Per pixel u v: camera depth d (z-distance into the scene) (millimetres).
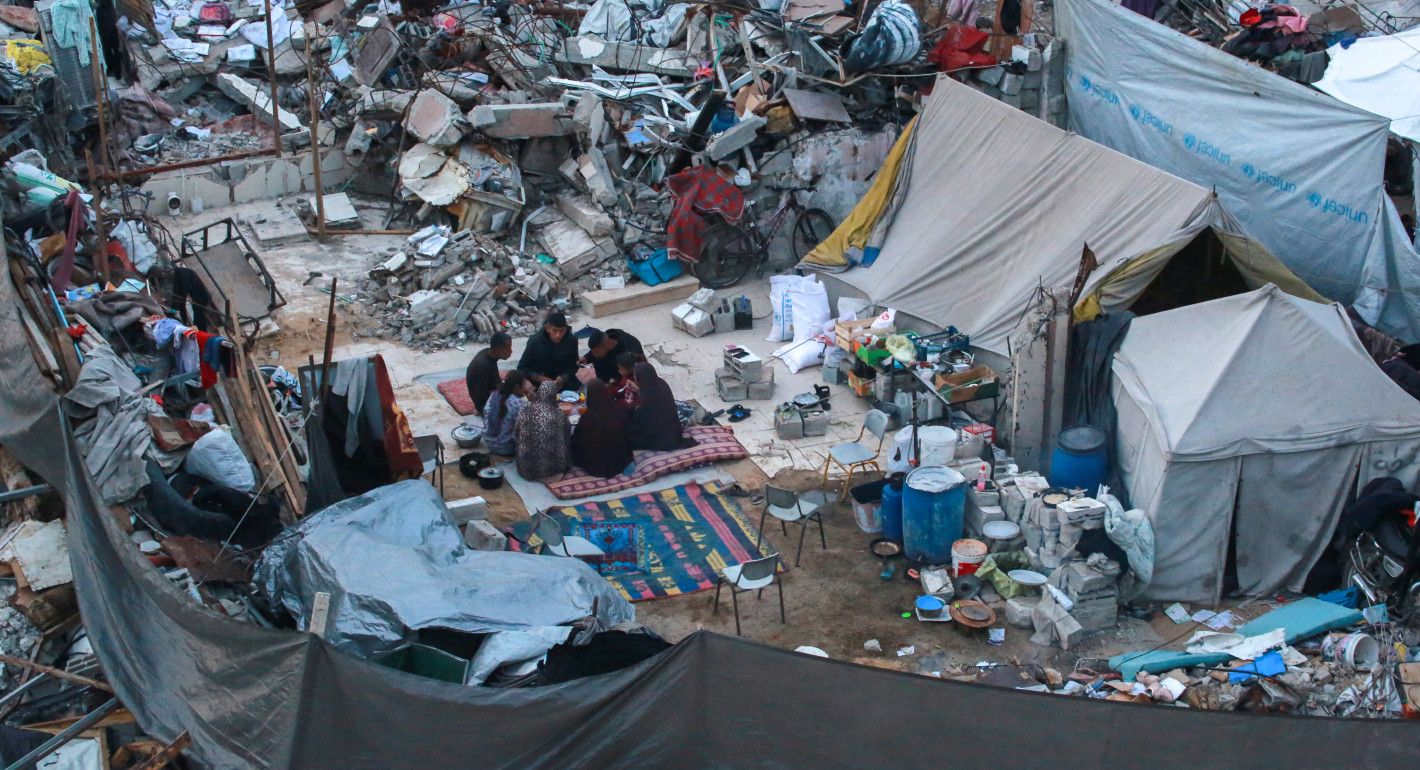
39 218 13484
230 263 15328
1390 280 14930
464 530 11289
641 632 8648
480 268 16453
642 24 20922
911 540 11055
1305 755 6469
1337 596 10492
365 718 7250
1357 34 20578
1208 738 6516
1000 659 9961
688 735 7023
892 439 13367
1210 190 12633
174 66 20875
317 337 15391
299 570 9273
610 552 11258
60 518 10094
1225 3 21812
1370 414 10617
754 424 13766
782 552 11414
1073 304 12289
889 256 15539
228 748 7789
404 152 18250
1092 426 11672
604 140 18000
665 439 12977
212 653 7801
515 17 21188
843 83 17719
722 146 16906
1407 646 9664
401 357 15211
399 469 11180
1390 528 10172
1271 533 10742
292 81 20984
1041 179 14219
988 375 13102
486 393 13172
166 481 10023
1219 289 13438
